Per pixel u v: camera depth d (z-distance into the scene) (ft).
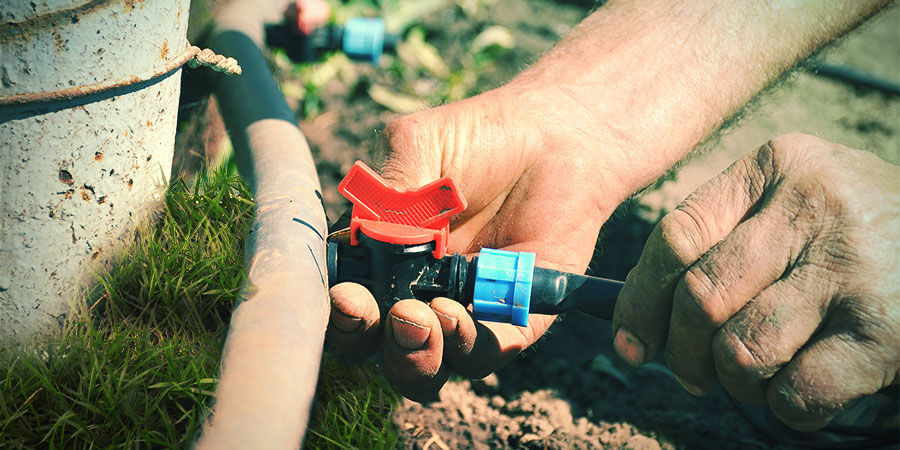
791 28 5.48
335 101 9.33
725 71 5.37
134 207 3.71
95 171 3.38
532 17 12.09
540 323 4.42
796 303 3.34
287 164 4.12
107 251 3.64
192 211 4.06
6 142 3.05
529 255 3.55
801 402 3.32
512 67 10.48
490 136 4.53
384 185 3.49
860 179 3.42
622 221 7.77
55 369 3.33
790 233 3.42
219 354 3.48
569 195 4.57
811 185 3.44
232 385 2.59
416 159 4.27
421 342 3.42
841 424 5.12
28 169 3.16
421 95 9.64
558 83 5.16
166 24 3.41
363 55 8.85
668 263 3.61
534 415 5.14
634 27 5.50
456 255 3.60
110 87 3.23
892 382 3.35
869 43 11.76
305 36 8.39
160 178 3.87
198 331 3.66
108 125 3.34
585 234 4.71
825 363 3.27
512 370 5.72
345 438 3.46
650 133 5.10
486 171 4.53
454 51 10.80
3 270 3.29
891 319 3.20
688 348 3.65
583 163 4.67
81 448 3.14
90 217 3.47
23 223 3.25
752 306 3.41
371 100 9.42
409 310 3.37
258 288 3.03
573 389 5.53
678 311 3.55
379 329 3.67
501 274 3.48
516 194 4.70
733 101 5.46
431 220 3.54
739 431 5.28
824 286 3.32
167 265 3.76
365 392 3.87
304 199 3.74
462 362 3.76
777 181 3.60
